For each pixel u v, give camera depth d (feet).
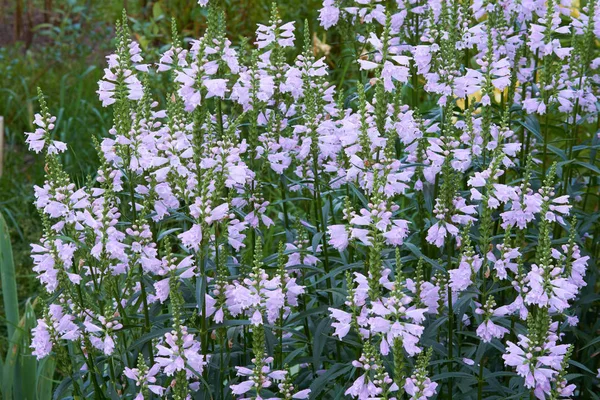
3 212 11.53
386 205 6.95
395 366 6.35
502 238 7.46
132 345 6.74
